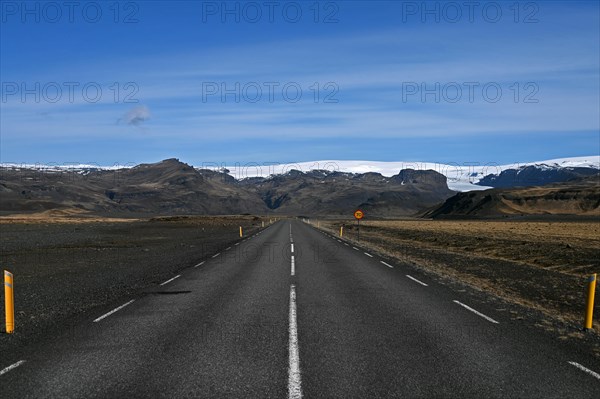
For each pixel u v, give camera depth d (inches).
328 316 402.3
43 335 339.6
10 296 352.5
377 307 443.5
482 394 229.3
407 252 1121.4
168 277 663.1
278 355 289.7
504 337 335.3
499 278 682.2
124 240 1592.0
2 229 2546.8
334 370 262.2
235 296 503.5
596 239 1526.8
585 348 311.3
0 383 242.2
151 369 263.6
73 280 638.5
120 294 520.4
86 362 275.9
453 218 7755.9
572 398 225.8
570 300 516.7
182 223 3890.3
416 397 225.5
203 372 258.8
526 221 5191.9
